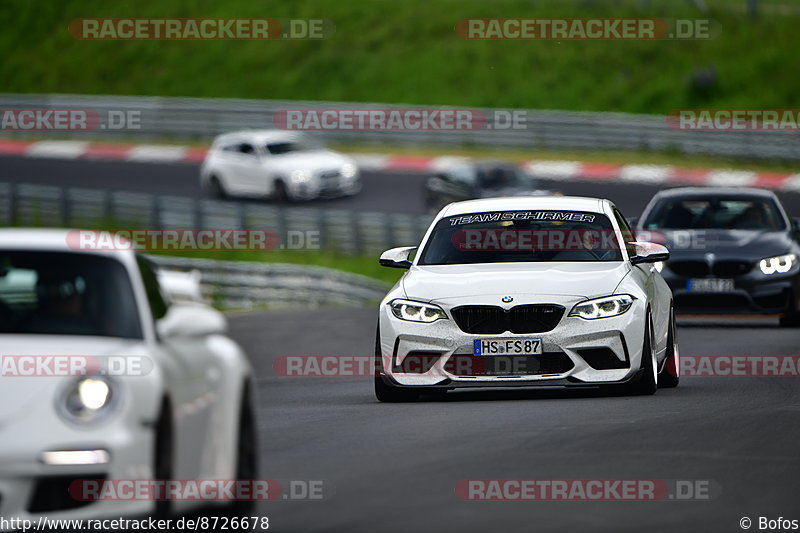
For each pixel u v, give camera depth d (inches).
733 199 2699.3
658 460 1145.4
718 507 959.6
